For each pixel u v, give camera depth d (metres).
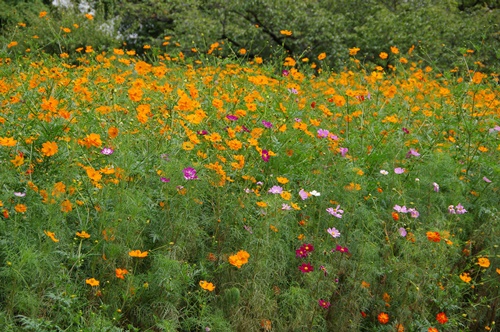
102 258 2.95
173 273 2.95
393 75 7.73
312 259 3.38
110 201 3.18
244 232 3.33
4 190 2.94
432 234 3.19
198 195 3.39
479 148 4.40
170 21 19.00
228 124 4.19
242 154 3.96
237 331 3.01
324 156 4.10
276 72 7.25
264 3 14.48
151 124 3.91
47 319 2.67
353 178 3.77
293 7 14.82
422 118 5.21
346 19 15.79
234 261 2.91
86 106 4.05
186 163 3.40
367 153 4.38
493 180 4.26
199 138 3.94
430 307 3.32
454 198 3.84
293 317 3.16
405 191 3.90
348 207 3.63
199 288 3.14
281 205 3.33
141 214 3.08
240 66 6.04
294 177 4.00
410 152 4.29
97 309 2.85
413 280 3.33
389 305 3.33
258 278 3.15
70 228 3.06
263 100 4.64
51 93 4.18
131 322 2.93
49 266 2.71
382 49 14.09
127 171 3.07
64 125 3.45
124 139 3.56
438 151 4.27
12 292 2.56
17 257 2.62
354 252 3.48
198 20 14.45
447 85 6.43
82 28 13.61
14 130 3.34
